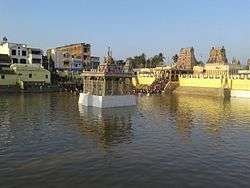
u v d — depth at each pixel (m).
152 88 114.88
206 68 130.88
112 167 27.70
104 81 67.75
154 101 84.75
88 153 31.98
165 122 50.94
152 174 26.08
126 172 26.50
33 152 32.06
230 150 33.47
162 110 65.62
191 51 138.38
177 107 71.31
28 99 85.31
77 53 154.25
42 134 40.53
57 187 23.30
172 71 123.56
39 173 26.03
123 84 71.56
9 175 25.44
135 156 31.08
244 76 100.81
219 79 107.00
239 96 100.00
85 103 71.75
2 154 31.19
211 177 25.41
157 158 30.44
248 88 99.38
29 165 27.95
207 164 28.66
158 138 39.06
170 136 40.25
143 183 24.22
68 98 89.69
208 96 102.69
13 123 48.25
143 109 66.75
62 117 54.56
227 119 54.25
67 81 128.50
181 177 25.42
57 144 35.41
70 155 31.20
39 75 117.56
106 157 30.66
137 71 139.88
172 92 115.94
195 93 109.38
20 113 58.66
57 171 26.52
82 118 53.78
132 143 36.34
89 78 72.25
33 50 128.50
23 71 113.44
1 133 40.91
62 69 142.75
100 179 24.94
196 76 114.25
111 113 59.97
